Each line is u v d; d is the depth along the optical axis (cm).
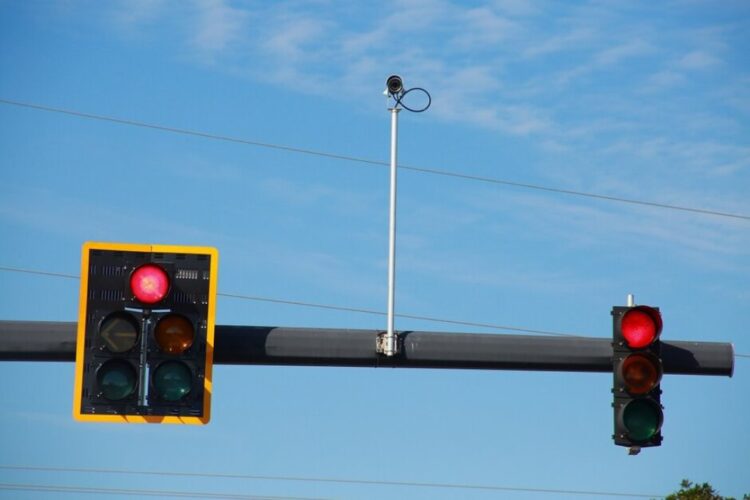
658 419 1157
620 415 1162
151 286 1138
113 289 1148
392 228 1272
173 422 1133
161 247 1159
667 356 1210
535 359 1199
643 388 1161
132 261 1153
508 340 1202
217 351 1180
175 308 1152
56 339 1152
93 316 1142
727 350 1217
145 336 1138
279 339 1187
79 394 1130
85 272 1148
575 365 1198
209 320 1153
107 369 1123
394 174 1295
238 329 1187
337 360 1195
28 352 1148
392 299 1220
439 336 1202
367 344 1196
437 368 1202
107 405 1129
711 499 4403
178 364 1135
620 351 1181
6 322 1154
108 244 1153
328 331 1198
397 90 1314
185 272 1159
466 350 1198
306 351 1188
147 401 1133
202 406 1138
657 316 1172
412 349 1199
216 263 1162
